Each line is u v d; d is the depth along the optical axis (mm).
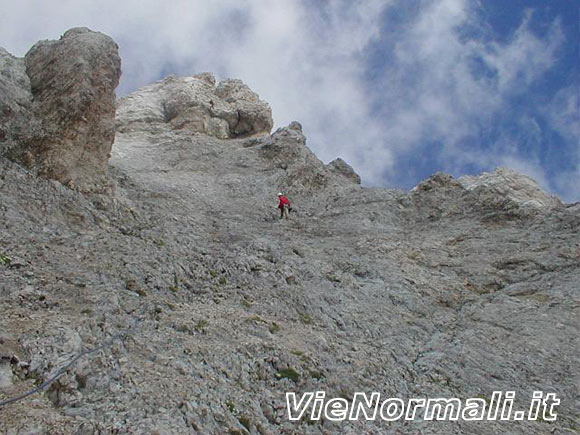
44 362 10211
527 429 13305
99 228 17750
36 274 13625
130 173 26875
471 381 15273
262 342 13328
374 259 21828
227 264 18047
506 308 19516
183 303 14961
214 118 41812
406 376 14875
